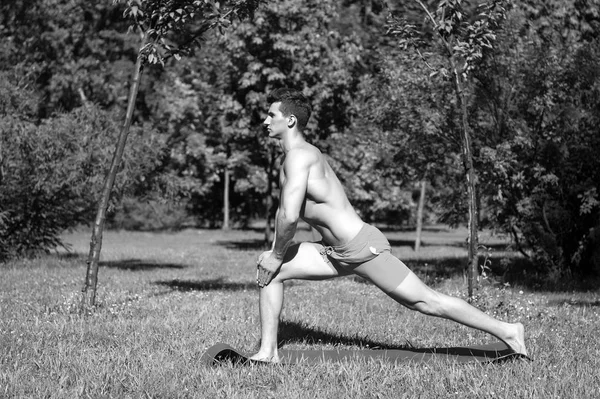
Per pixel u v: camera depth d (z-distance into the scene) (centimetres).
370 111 1950
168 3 988
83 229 4488
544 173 1723
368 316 1000
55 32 4122
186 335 778
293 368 606
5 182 2058
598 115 1712
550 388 541
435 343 785
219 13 1016
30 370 602
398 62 1891
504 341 643
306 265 638
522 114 1761
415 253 3064
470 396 521
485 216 1886
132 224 4712
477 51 1084
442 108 1767
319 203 623
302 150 627
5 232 2141
